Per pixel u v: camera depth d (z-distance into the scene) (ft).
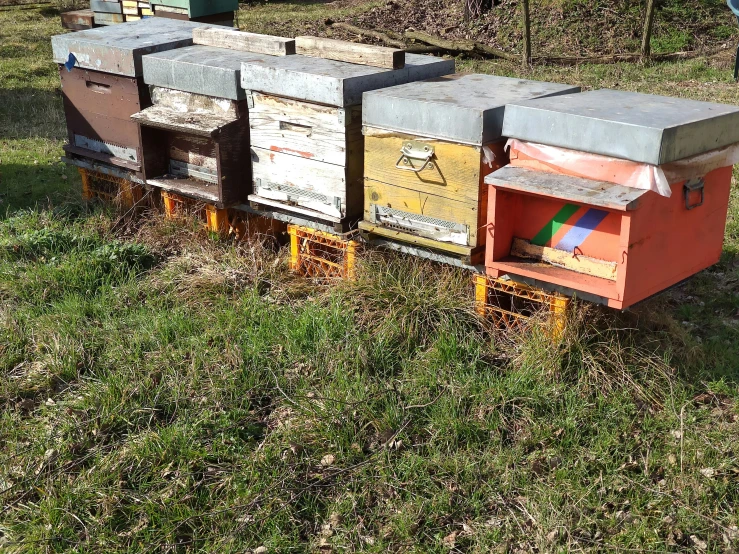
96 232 9.71
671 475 5.72
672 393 6.36
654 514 5.44
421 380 6.64
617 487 5.65
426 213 7.06
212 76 8.20
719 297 8.04
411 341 7.13
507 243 6.74
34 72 19.84
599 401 6.34
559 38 20.38
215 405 6.55
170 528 5.41
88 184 10.67
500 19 22.06
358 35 22.43
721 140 6.26
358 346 6.93
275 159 8.09
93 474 5.87
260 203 8.36
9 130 15.07
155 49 9.10
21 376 7.07
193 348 7.29
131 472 5.92
